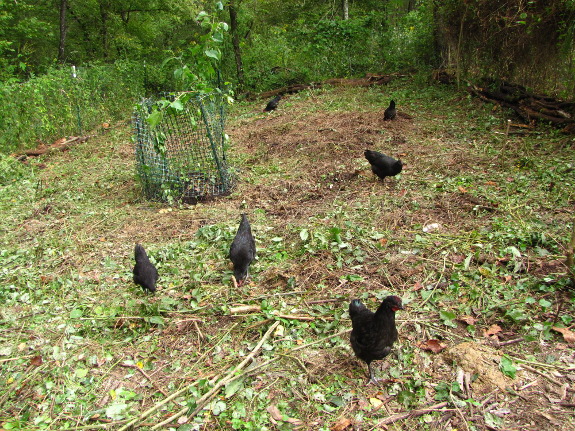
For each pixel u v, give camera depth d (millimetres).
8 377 4102
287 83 18828
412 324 4316
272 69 19672
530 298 4418
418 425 3287
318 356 4051
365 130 10609
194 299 5043
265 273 5441
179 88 17500
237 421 3422
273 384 3787
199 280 5359
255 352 4086
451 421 3283
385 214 6578
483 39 11922
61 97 14312
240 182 8695
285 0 23969
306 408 3518
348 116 12125
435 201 6848
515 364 3713
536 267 4891
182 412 3525
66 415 3631
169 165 8273
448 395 3502
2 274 5953
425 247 5539
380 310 3463
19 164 11023
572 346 3830
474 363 3699
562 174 7109
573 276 4422
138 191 8711
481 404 3381
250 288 5184
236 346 4293
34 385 3992
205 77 8320
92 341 4531
